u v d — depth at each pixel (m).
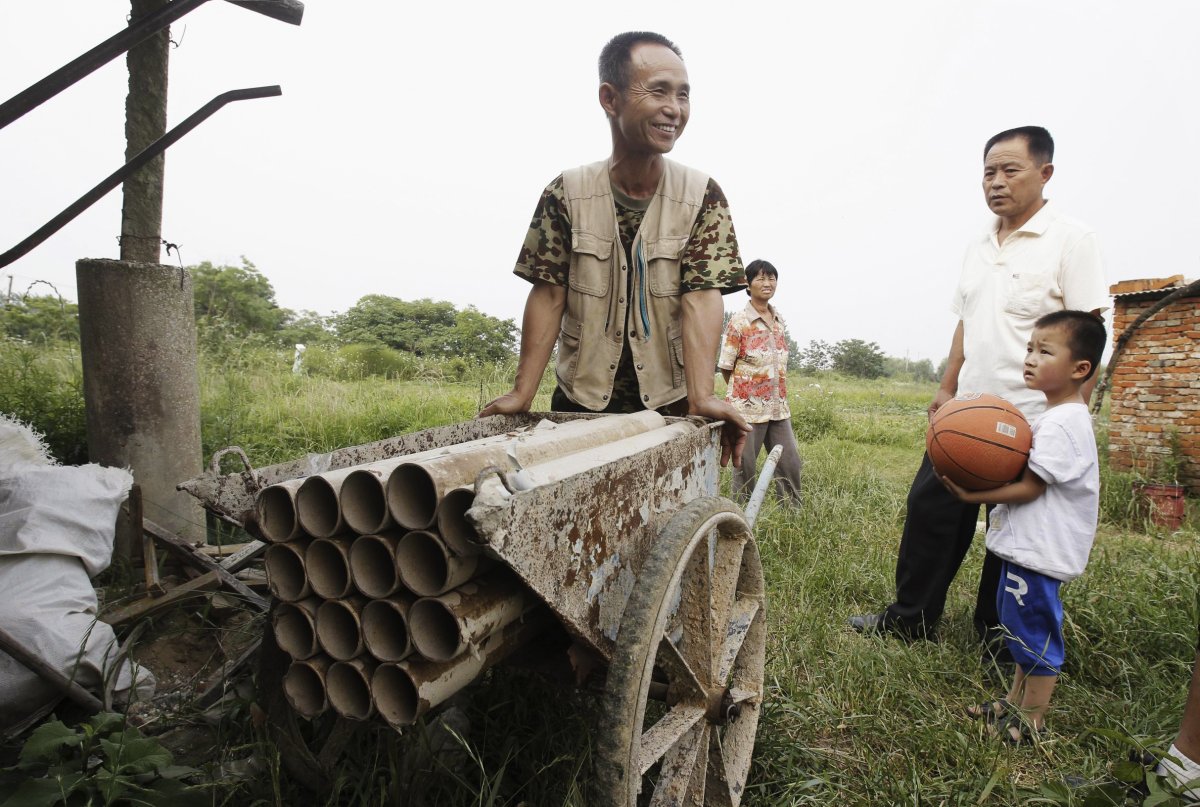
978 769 2.33
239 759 1.95
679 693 1.85
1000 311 3.12
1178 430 6.64
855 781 2.29
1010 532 2.64
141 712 2.14
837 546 4.41
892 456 8.91
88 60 2.10
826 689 2.74
